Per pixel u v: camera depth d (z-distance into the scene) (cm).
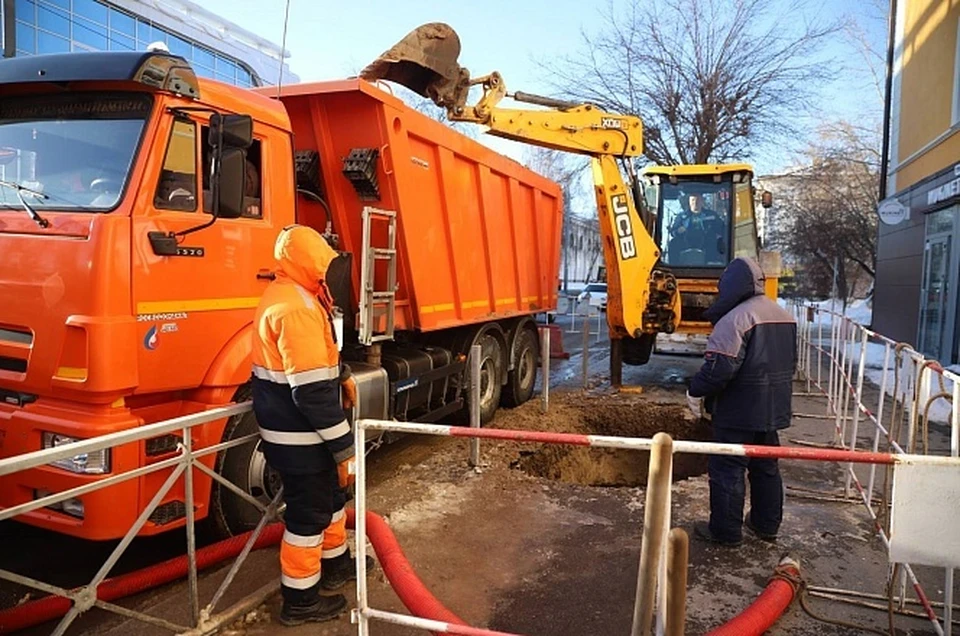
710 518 483
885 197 1762
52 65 392
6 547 473
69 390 364
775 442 478
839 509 546
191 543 340
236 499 445
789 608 390
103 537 366
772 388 461
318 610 364
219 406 425
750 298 473
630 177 991
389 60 646
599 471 805
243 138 402
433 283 682
